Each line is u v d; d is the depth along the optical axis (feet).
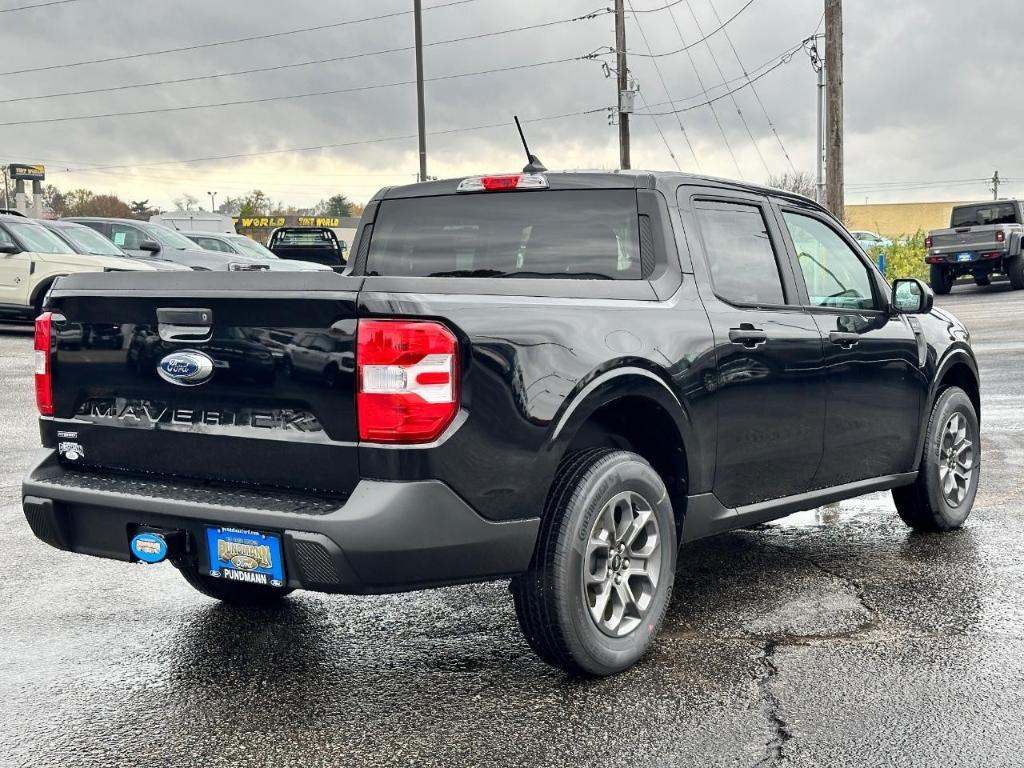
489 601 16.44
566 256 15.02
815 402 16.30
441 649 14.25
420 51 119.55
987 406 35.19
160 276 12.43
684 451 14.02
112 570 18.17
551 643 12.58
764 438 15.37
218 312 12.00
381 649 14.26
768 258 16.19
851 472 17.58
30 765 10.89
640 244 14.51
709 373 14.23
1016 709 12.04
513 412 11.73
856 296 18.19
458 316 11.43
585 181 14.97
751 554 18.98
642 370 13.16
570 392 12.25
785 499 16.16
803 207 17.51
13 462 27.25
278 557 11.44
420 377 11.09
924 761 10.78
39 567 18.30
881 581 17.16
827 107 71.20
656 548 13.60
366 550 11.00
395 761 10.92
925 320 19.85
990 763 10.74
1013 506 22.20
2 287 55.01
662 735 11.45
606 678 13.12
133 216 371.15
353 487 11.28
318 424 11.51
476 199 15.84
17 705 12.43
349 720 11.95
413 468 11.10
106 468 13.16
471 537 11.50
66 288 13.28
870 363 17.58
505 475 11.73
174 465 12.53
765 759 10.86
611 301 13.33
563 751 11.10
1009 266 90.38
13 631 15.05
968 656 13.73
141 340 12.64
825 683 12.86
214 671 13.48
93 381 13.11
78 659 13.93
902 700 12.32
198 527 12.00
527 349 11.96
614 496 12.89
